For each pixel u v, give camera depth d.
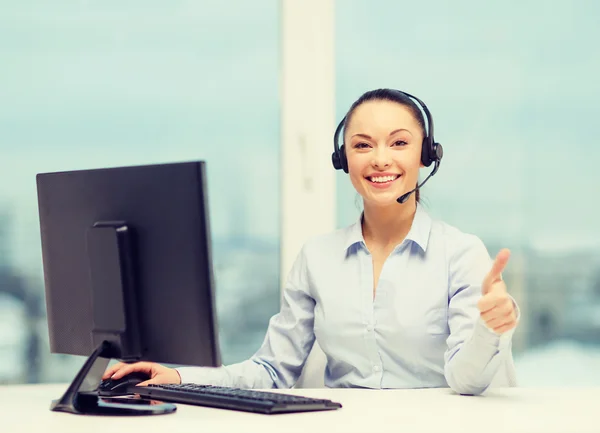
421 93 2.55
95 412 1.25
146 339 1.30
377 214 1.87
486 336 1.42
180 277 1.25
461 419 1.19
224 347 2.51
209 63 2.53
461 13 2.56
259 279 2.53
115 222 1.30
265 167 2.54
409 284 1.82
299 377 1.97
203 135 2.52
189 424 1.15
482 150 2.54
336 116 2.54
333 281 1.89
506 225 2.54
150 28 2.51
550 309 2.55
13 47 2.45
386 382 1.82
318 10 2.52
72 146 2.47
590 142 2.56
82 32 2.48
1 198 2.43
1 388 1.64
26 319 2.44
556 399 1.42
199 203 1.22
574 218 2.55
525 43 2.57
